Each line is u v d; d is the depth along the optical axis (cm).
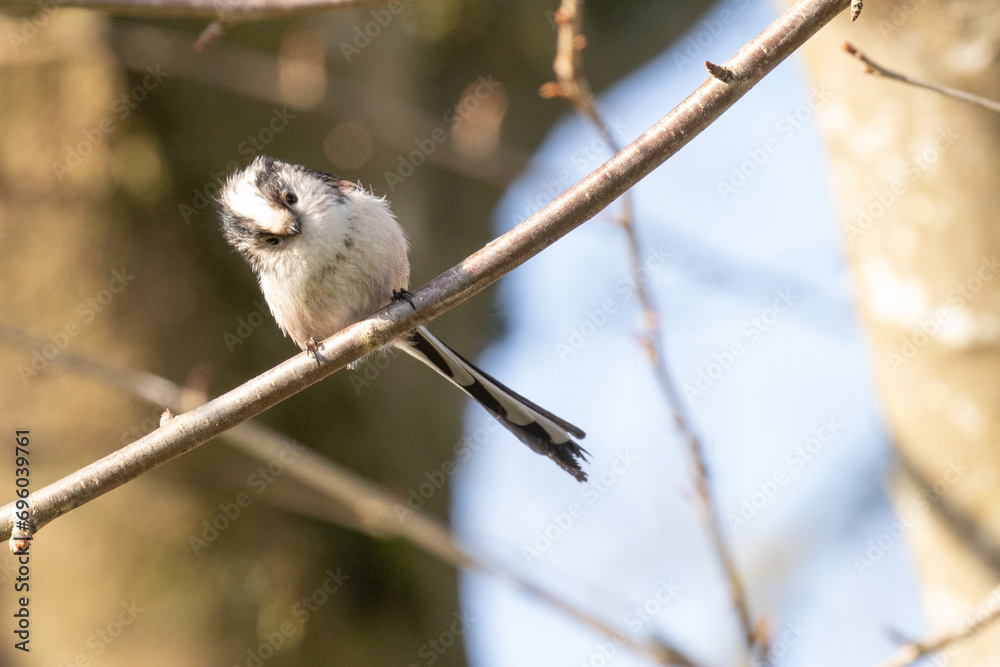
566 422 807
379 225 831
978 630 642
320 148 1310
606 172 625
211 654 1123
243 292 1215
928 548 795
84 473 648
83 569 1131
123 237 1176
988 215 756
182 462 1158
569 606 851
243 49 1259
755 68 596
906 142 787
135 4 798
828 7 584
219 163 1230
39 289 1155
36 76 1183
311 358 665
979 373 759
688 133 611
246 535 1159
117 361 1148
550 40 1628
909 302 791
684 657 793
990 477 759
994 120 755
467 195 1653
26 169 1176
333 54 1361
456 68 1655
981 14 756
